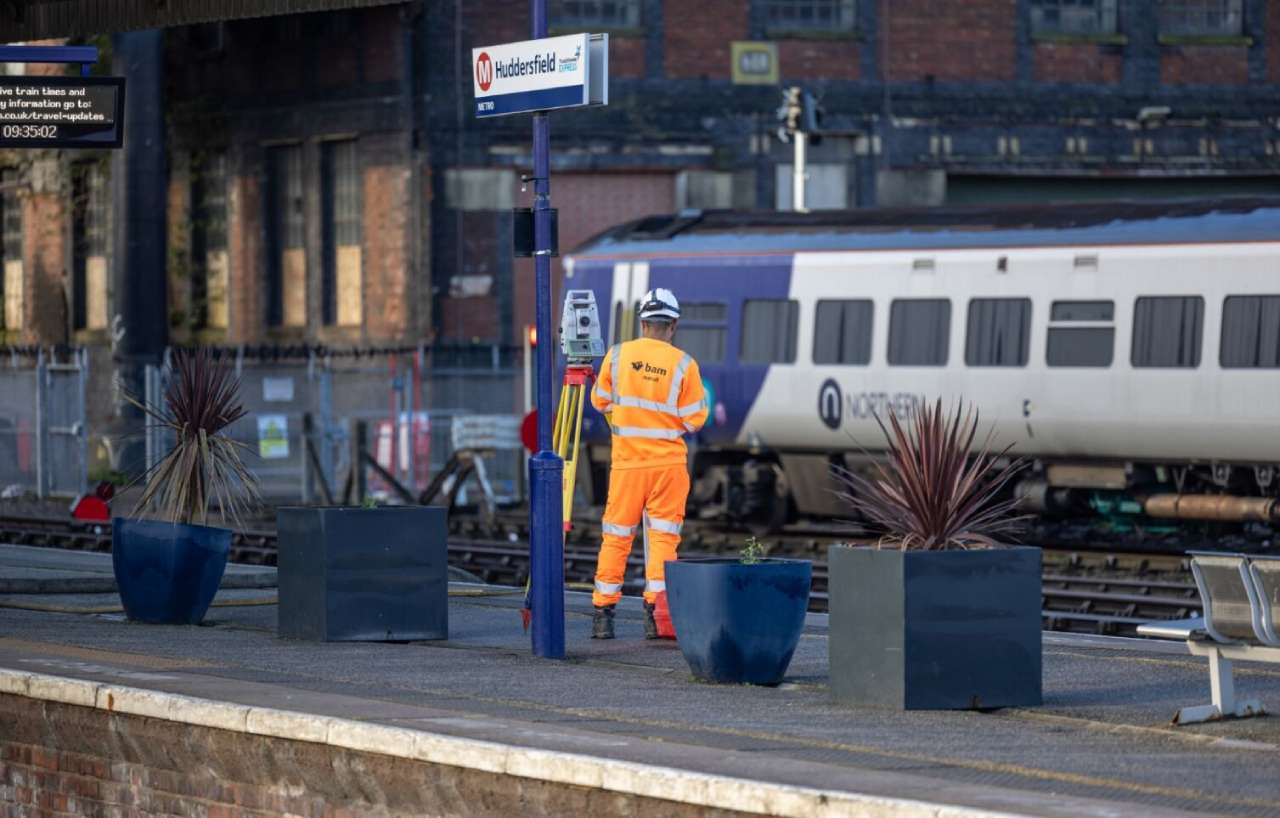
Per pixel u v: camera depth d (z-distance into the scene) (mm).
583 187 115875
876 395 85062
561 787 26078
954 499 33375
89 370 131375
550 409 40812
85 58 51938
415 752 27594
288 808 29812
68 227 137250
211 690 32219
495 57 42031
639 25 116000
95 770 33031
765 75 117562
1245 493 79062
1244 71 123500
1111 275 78812
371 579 42219
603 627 43188
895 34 119250
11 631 42969
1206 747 28719
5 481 111438
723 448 91375
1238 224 75938
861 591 32781
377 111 115062
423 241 113438
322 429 103812
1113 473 80750
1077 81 121500
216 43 125062
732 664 35844
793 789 23672
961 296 82812
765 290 88625
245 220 124188
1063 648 40438
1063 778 25828
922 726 30562
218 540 46156
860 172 118875
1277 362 74688
